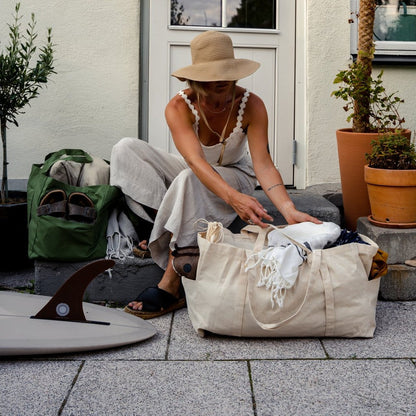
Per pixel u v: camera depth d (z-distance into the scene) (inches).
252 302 108.7
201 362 104.0
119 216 138.5
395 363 103.2
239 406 90.4
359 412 88.5
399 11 181.2
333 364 102.9
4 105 149.6
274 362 103.7
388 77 179.3
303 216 118.7
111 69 172.7
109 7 171.2
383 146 138.9
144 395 93.5
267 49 178.1
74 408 90.0
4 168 154.6
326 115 177.8
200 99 121.3
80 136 173.6
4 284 144.9
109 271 132.6
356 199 153.5
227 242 118.9
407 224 134.5
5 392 94.5
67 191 132.6
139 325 115.1
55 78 171.0
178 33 175.6
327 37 175.8
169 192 124.3
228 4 177.2
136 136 175.3
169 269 125.3
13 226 150.4
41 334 105.3
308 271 109.2
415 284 131.6
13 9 168.1
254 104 125.0
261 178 124.0
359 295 110.7
